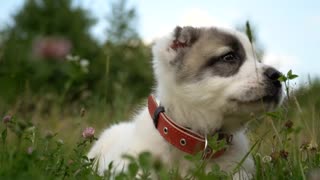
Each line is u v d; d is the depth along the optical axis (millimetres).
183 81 510
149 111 520
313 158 492
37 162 418
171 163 485
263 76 487
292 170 460
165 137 498
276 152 467
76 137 711
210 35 531
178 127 493
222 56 512
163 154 495
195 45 528
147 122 519
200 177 382
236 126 511
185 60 521
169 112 509
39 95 1197
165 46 538
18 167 389
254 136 587
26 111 907
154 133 506
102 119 875
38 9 2457
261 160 485
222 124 507
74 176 427
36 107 1015
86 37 2375
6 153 441
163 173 378
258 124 543
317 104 673
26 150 459
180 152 496
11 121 474
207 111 504
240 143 517
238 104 490
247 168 500
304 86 572
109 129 643
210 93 496
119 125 641
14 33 2166
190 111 507
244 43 527
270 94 484
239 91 484
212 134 509
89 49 2236
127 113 919
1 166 400
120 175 369
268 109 494
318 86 757
